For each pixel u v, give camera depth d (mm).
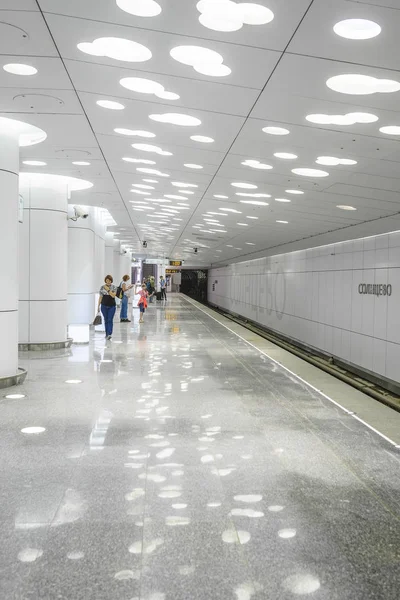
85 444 5902
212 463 5348
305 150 8297
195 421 6926
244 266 44156
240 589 3207
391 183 9703
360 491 4699
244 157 9312
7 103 7355
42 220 13133
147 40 5004
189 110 7047
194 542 3746
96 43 5238
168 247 41188
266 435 6332
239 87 5996
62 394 8414
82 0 4348
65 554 3559
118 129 8406
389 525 4066
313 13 4172
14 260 8992
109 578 3291
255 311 38625
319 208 13484
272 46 4859
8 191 8711
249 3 4098
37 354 12656
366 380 17859
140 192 14734
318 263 23062
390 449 5867
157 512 4211
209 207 16312
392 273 15930
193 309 34000
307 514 4227
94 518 4090
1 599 3062
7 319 8977
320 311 22781
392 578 3361
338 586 3264
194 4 4242
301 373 10484
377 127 6820
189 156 9734
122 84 6332
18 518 4078
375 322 17141
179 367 11078
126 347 14242
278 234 21078
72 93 6816
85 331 14859
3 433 6297
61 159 10844
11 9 4598
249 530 3941
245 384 9352
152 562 3480
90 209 19062
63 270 13547
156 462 5352
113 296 15945
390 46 4617
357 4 3957
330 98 6016
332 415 7277
